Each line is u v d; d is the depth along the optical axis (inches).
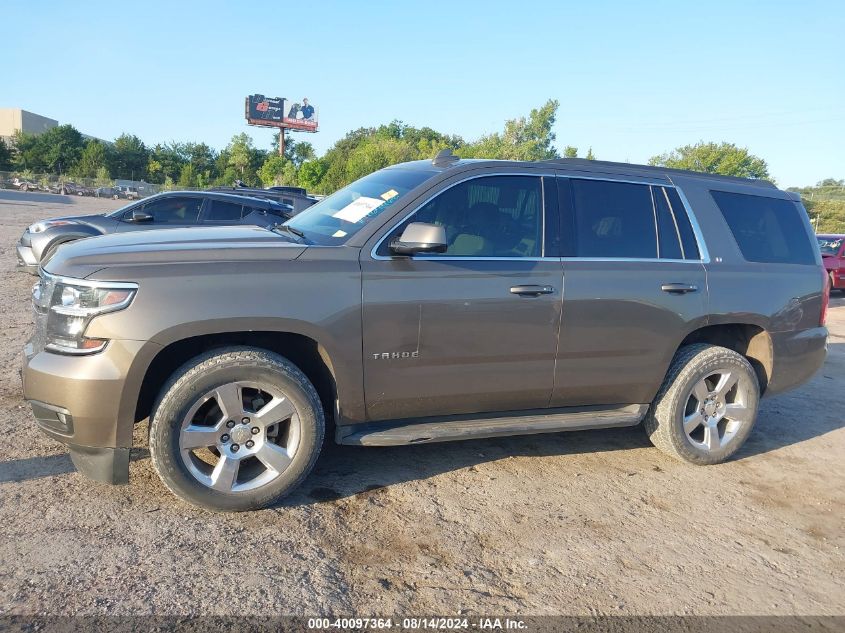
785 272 188.1
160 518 131.1
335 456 171.3
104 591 106.9
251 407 136.7
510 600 114.7
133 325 123.0
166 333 124.6
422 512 143.6
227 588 110.6
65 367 123.3
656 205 175.5
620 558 131.6
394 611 109.1
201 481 131.7
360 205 158.2
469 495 154.0
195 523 130.3
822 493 171.3
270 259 134.6
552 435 200.8
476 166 157.1
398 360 143.2
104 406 123.3
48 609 101.4
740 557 136.0
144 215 391.5
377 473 162.2
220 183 3489.2
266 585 112.4
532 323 153.6
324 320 134.6
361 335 138.6
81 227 386.0
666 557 133.6
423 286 143.2
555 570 125.3
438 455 177.2
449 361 147.9
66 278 125.9
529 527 141.1
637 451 192.1
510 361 154.1
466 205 153.7
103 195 2418.8
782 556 137.9
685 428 177.6
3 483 139.6
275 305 130.7
